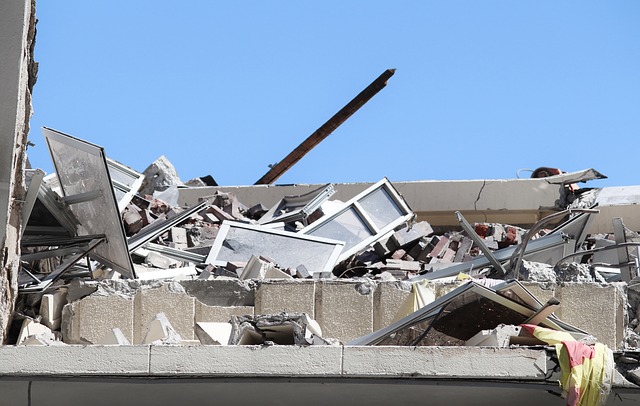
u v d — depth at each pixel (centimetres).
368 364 2094
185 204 4097
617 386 2077
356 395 2150
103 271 2759
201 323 2403
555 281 2536
